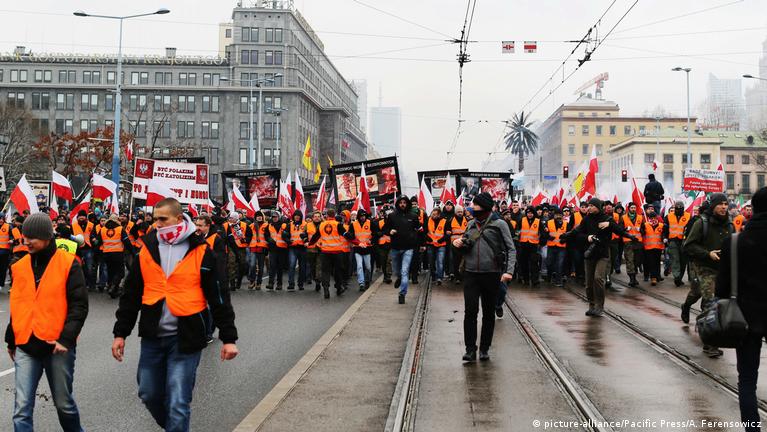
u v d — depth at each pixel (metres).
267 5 102.12
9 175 57.31
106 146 60.66
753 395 5.66
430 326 12.35
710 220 9.80
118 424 6.73
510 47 25.45
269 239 19.38
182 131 98.38
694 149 105.81
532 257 19.28
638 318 12.95
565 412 6.88
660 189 25.03
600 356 9.51
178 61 99.94
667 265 21.75
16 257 18.42
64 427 5.88
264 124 99.00
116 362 9.57
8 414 7.12
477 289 9.38
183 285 5.36
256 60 100.38
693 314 13.41
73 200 25.39
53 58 99.38
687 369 8.70
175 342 5.34
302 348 10.55
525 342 10.73
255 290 19.50
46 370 5.79
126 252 18.62
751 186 109.50
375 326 12.32
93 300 16.89
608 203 13.38
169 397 5.29
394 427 6.32
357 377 8.41
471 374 8.56
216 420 6.83
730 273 5.79
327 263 17.38
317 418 6.71
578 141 129.62
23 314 5.70
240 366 9.28
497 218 9.54
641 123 128.75
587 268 13.62
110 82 99.62
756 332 5.57
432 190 28.03
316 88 117.75
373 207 27.06
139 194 19.42
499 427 6.39
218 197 91.38
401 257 16.00
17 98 98.44
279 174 27.44
